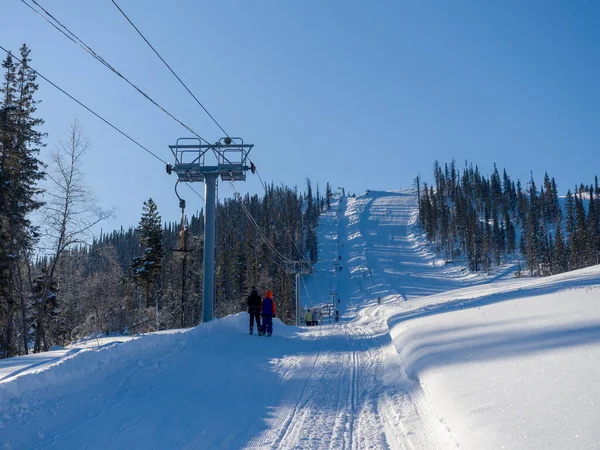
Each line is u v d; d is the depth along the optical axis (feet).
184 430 19.45
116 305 126.62
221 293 241.96
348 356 39.22
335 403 24.34
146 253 166.50
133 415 20.89
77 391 23.35
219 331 51.42
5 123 84.38
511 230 427.74
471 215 437.58
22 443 17.02
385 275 360.48
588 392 13.76
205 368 31.48
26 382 21.57
